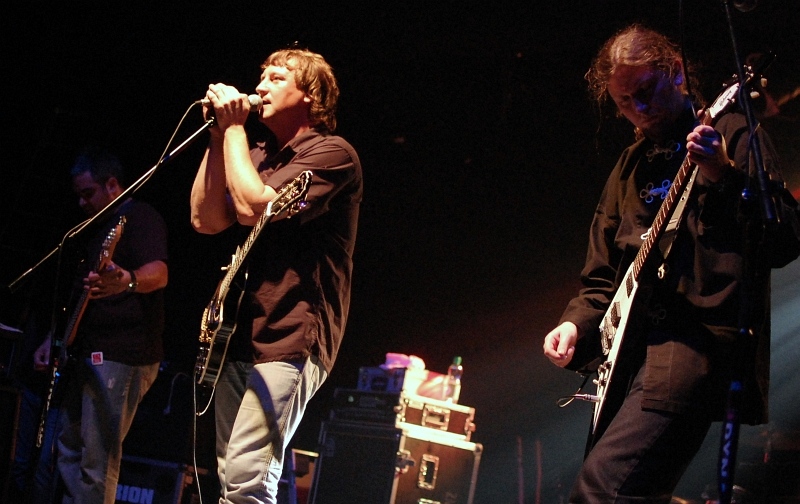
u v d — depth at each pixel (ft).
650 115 7.34
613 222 7.91
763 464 17.02
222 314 8.64
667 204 6.79
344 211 9.18
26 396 15.85
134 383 11.80
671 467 6.47
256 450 8.25
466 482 17.98
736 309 6.41
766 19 18.85
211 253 24.72
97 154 13.08
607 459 6.52
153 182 24.20
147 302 12.09
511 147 25.46
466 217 27.12
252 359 8.55
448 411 18.21
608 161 24.34
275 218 8.54
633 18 19.97
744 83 6.01
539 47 21.86
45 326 17.07
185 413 16.21
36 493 14.58
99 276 11.43
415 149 26.37
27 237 22.58
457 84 24.84
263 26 23.06
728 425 5.07
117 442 11.55
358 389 18.76
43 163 23.03
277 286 8.64
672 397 6.42
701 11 19.12
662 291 6.77
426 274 27.81
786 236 6.01
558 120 24.25
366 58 23.75
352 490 17.72
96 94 23.70
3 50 22.99
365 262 27.63
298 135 9.53
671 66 7.25
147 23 23.22
